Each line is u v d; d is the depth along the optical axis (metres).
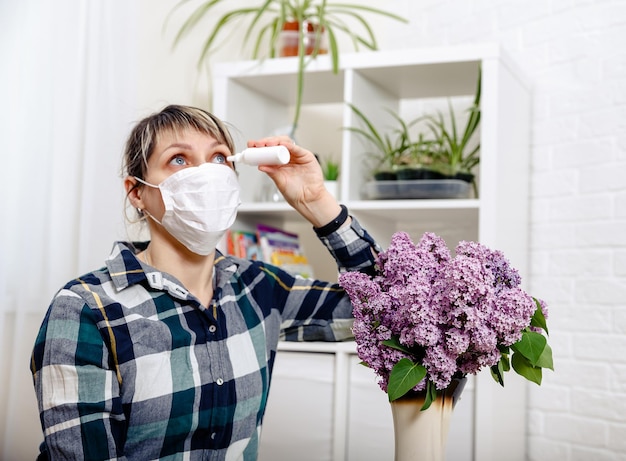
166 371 1.26
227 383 1.33
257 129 3.05
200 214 1.31
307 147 3.35
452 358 1.11
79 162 2.33
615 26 2.70
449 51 2.56
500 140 2.50
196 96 3.14
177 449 1.28
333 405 2.47
